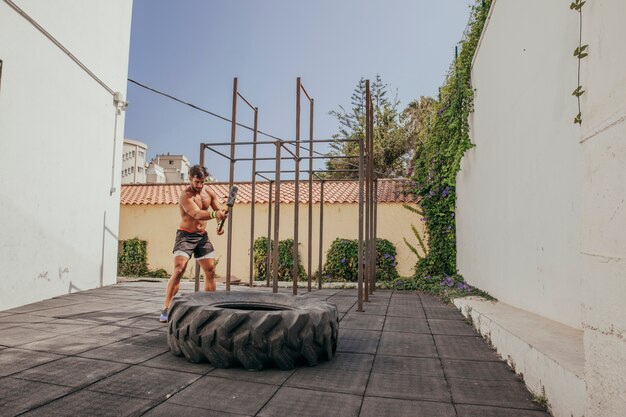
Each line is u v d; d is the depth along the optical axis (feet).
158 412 6.98
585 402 6.14
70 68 20.89
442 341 13.05
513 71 16.43
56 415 6.64
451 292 23.77
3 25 15.98
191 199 14.73
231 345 9.44
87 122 22.71
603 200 5.57
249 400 7.71
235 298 13.16
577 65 10.66
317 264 38.34
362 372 9.70
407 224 37.40
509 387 8.84
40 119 18.44
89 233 23.24
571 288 11.10
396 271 36.68
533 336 9.80
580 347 8.59
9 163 16.42
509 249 17.03
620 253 5.12
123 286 25.59
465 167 27.50
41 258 18.71
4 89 16.08
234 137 22.21
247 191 42.80
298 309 11.55
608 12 5.56
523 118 15.10
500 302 18.21
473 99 24.82
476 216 23.93
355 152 76.23
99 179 24.26
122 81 26.81
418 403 7.84
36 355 9.83
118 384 8.19
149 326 13.52
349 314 18.11
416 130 77.15
